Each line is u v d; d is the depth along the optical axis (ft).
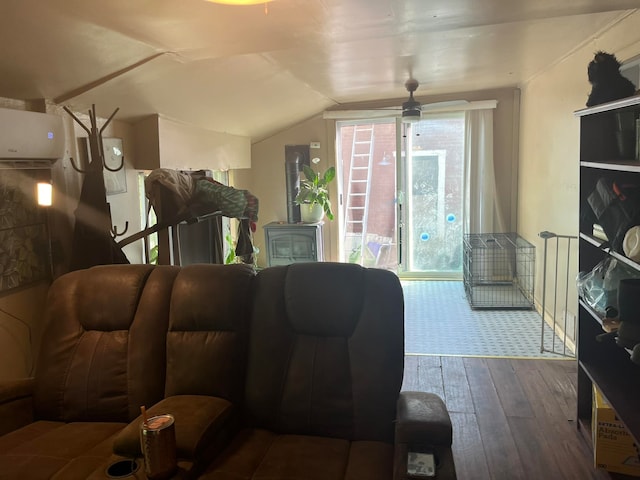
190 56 7.64
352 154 18.97
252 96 11.99
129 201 10.34
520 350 11.60
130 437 5.23
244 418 6.23
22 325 7.65
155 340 6.57
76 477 5.06
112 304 6.75
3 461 5.39
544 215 13.65
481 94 17.16
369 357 5.93
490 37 9.05
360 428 5.81
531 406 8.91
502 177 17.47
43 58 6.39
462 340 12.39
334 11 6.11
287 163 18.39
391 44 9.01
